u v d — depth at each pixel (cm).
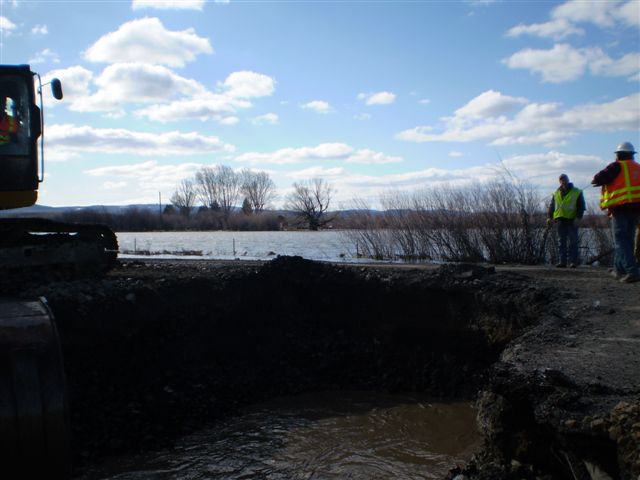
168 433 856
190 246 3156
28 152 1006
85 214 5594
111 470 746
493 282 1101
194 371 1013
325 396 1068
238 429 898
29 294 875
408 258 1870
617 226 1127
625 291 1037
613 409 464
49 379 496
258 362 1131
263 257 2178
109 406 848
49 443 486
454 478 592
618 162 1102
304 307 1236
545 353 668
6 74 981
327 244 3136
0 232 1065
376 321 1177
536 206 1731
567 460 493
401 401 1027
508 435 583
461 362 1084
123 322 927
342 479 720
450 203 1841
